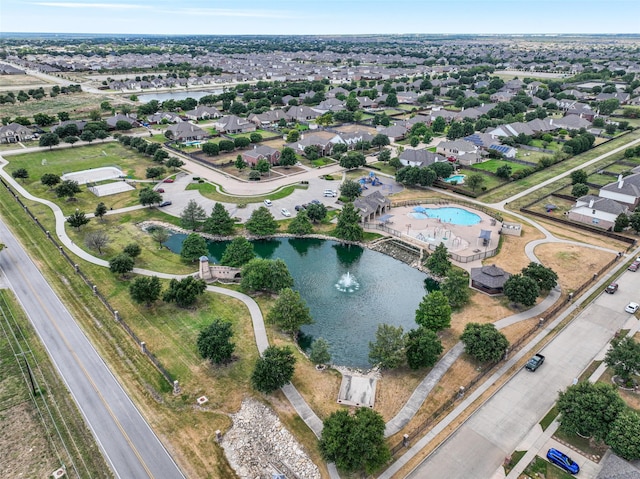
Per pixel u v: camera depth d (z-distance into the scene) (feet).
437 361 228.02
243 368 222.69
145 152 555.28
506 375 216.54
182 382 213.25
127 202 426.51
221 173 504.43
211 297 282.77
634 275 303.48
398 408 199.41
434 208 416.87
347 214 362.12
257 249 357.00
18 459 173.47
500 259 326.24
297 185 469.16
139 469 169.99
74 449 177.78
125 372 219.00
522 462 171.42
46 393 205.05
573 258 325.21
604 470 159.94
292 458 176.65
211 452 178.09
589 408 174.50
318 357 224.33
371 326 266.16
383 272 323.98
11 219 388.98
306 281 311.47
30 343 238.07
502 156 557.74
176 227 380.58
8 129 611.47
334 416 174.81
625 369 201.87
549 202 426.51
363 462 162.71
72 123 629.92
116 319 258.57
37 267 313.32
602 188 412.36
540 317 260.62
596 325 253.24
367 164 538.88
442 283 280.72
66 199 430.20
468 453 175.94
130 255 314.14
